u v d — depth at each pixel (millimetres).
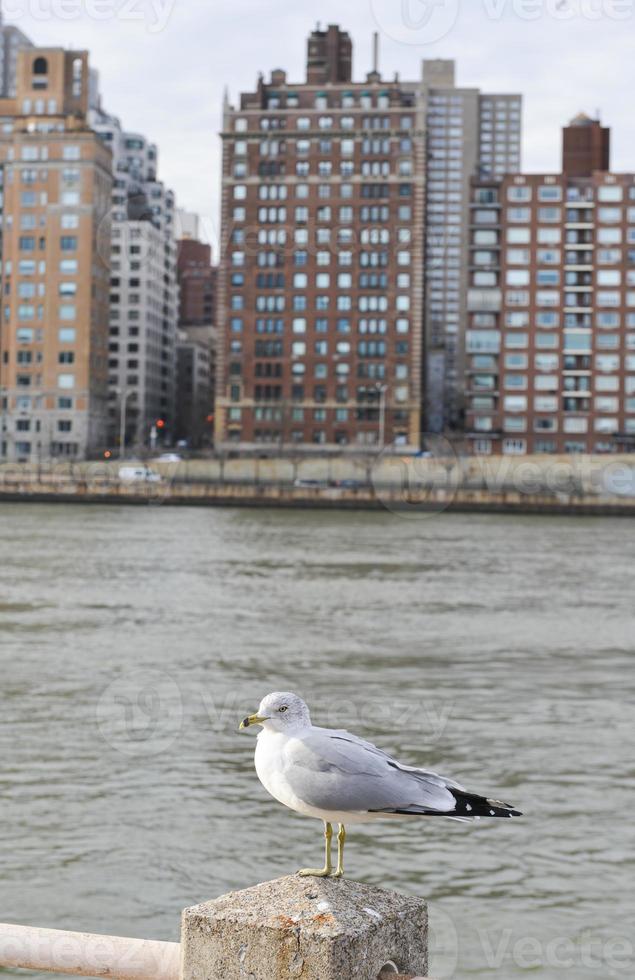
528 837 18391
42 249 167875
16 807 19406
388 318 161625
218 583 59406
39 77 170625
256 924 4562
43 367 167750
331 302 162250
